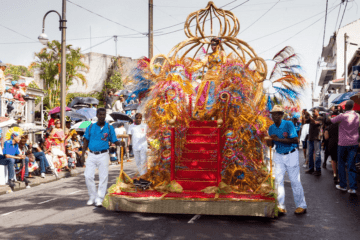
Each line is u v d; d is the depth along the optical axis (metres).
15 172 9.27
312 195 7.17
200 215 5.64
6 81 13.80
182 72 6.76
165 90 6.44
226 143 6.28
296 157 5.68
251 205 5.31
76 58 27.02
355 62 24.67
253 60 6.44
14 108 13.09
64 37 12.73
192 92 6.88
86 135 6.39
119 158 14.89
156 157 6.55
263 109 6.55
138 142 8.05
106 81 30.39
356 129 7.31
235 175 6.24
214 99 6.66
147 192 6.05
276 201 5.34
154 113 6.51
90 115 14.78
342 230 4.76
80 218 5.47
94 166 6.37
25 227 5.02
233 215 5.58
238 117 6.25
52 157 10.76
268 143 5.83
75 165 12.77
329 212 5.77
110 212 5.86
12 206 6.58
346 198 6.87
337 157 8.22
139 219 5.38
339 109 9.52
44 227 4.99
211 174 6.24
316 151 9.95
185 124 6.48
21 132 9.02
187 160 6.39
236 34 7.43
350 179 7.32
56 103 26.14
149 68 6.96
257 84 6.58
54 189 8.52
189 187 6.14
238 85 6.28
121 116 15.09
